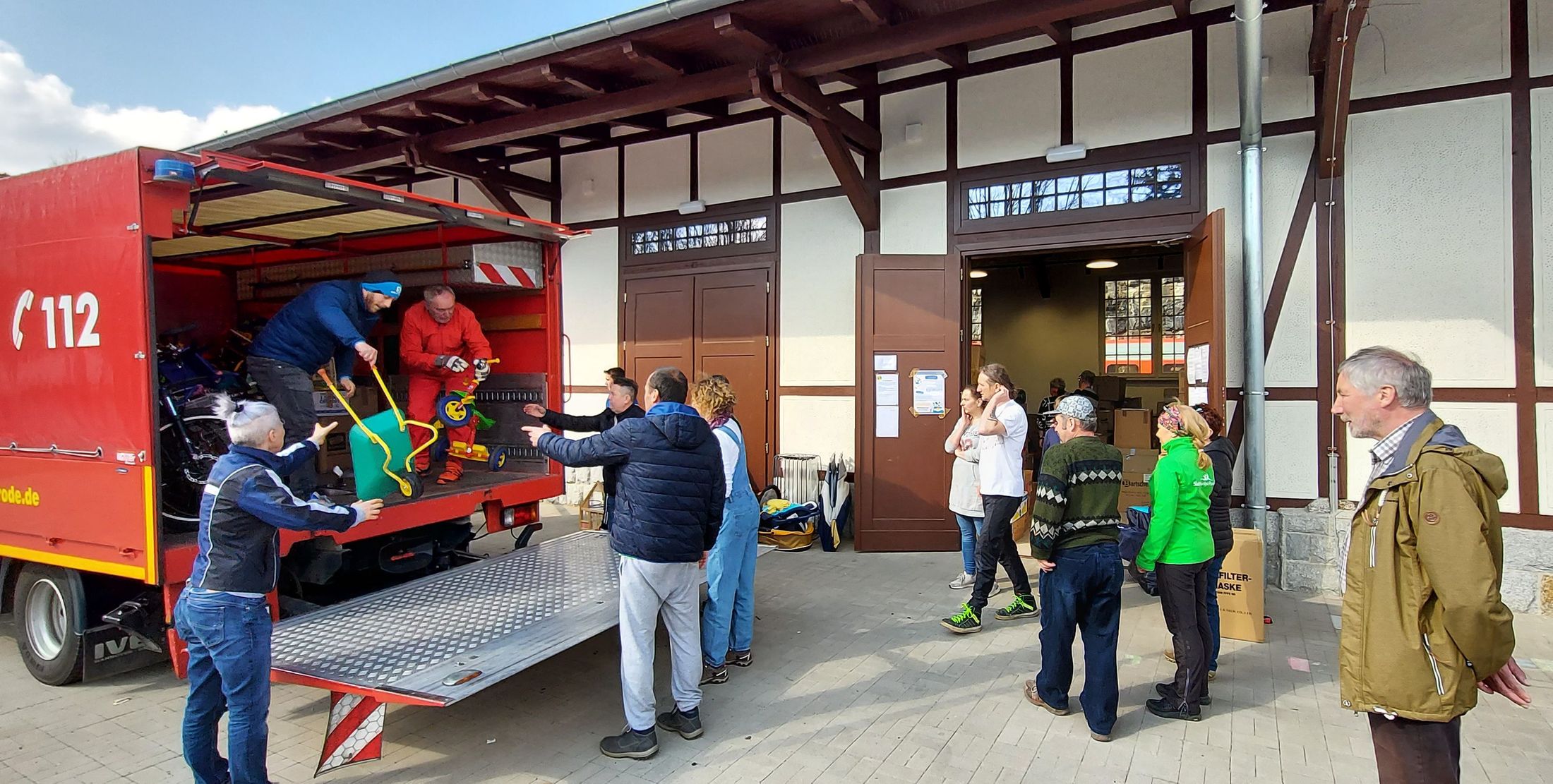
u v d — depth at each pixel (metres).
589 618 3.77
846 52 5.58
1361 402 2.22
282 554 3.75
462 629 3.59
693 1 5.34
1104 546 3.38
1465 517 1.96
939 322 6.72
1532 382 5.02
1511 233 5.07
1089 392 8.66
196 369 5.23
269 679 2.79
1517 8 5.04
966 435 5.47
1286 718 3.57
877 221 7.03
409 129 7.68
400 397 6.47
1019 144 6.51
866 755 3.27
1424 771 2.10
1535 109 5.00
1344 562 2.31
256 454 2.82
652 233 8.22
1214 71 5.84
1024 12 5.02
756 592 5.58
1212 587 3.97
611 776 3.12
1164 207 6.00
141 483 3.31
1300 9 5.54
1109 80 6.17
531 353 5.82
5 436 3.84
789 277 7.49
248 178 3.54
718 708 3.73
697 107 7.73
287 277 6.37
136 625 3.71
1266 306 5.68
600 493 8.59
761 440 7.62
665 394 3.41
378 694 2.85
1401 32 5.30
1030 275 12.93
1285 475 5.64
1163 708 3.59
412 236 5.48
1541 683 3.91
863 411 6.78
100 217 3.41
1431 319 5.26
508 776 3.11
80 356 3.51
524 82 6.55
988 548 4.66
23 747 3.36
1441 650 2.03
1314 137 5.55
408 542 4.80
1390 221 5.36
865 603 5.31
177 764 3.23
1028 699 3.78
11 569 4.18
